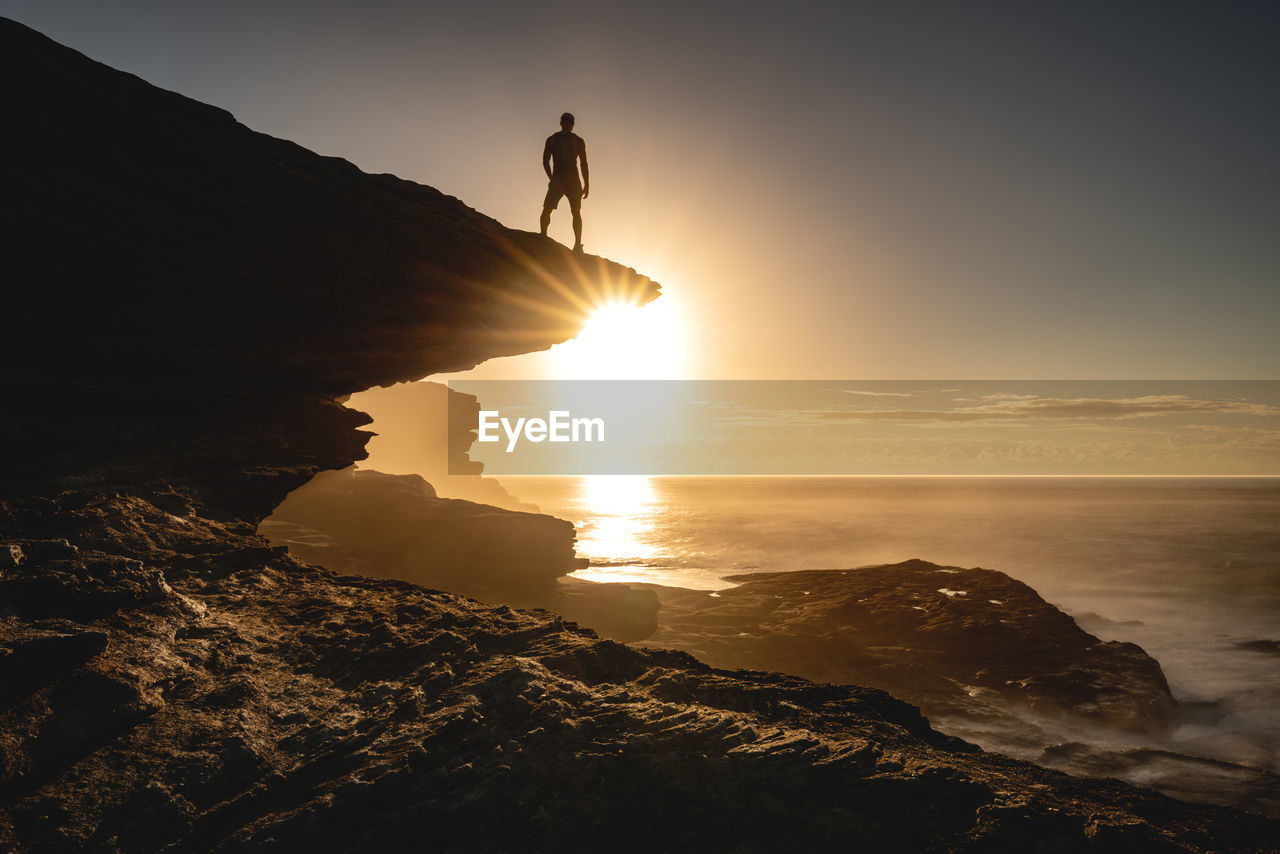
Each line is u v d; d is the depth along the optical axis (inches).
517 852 196.1
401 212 521.0
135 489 376.2
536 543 1195.9
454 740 221.5
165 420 434.9
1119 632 1536.7
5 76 398.0
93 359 414.3
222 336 456.8
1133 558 2945.4
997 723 855.1
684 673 278.5
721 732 227.8
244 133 494.6
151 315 426.9
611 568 2691.9
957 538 3897.6
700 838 201.8
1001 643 1109.7
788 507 7583.7
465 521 1176.8
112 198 416.5
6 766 182.5
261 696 238.8
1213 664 1262.3
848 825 200.2
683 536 4111.7
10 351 387.5
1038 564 2797.7
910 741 250.8
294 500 1121.4
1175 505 7416.3
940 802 204.2
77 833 175.6
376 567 987.9
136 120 440.1
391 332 518.6
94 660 224.7
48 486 346.3
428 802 200.5
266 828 184.5
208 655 253.8
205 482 411.2
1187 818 215.8
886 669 1001.5
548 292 576.4
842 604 1346.0
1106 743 810.2
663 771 214.8
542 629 307.7
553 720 230.8
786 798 207.0
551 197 616.1
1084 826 197.8
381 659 268.1
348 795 195.0
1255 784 713.0
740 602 1390.3
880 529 4530.0
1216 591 2103.8
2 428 355.3
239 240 457.4
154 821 184.1
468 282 531.5
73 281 395.9
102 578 268.7
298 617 304.2
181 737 211.5
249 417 470.6
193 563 330.6
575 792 209.5
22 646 205.3
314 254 477.7
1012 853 188.5
